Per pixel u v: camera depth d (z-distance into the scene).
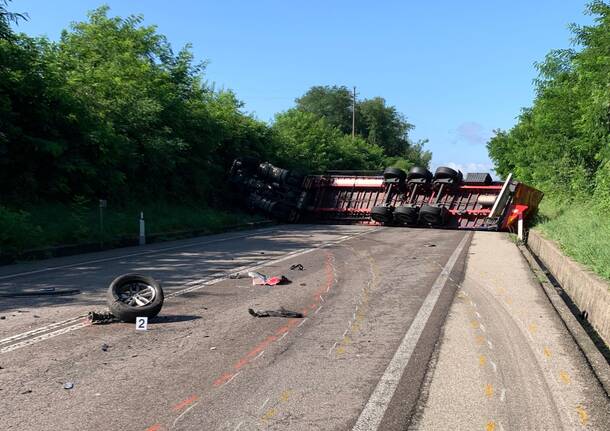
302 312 8.12
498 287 10.16
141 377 5.33
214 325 7.31
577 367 5.64
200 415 4.46
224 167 32.62
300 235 21.86
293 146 41.88
